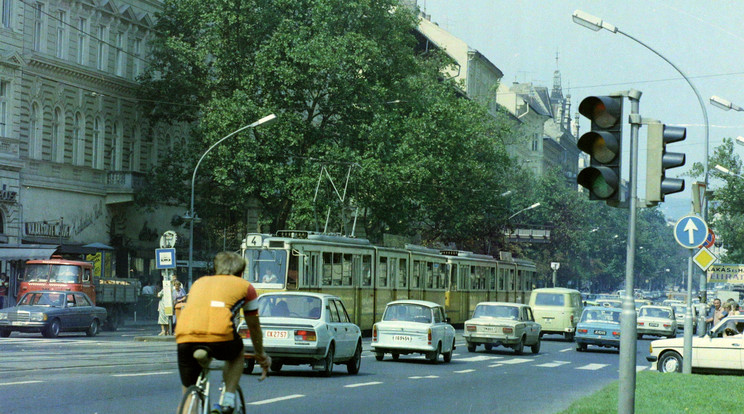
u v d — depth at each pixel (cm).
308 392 2736
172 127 9600
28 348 4353
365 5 8144
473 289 8294
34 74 7600
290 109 7944
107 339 5412
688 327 3797
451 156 9319
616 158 1712
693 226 3516
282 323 3250
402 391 2878
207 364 1305
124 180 8494
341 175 7775
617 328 5781
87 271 6272
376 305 6512
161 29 8494
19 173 7431
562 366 4469
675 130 1788
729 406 2586
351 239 6188
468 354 5141
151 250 9150
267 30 8056
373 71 8188
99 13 8362
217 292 1307
